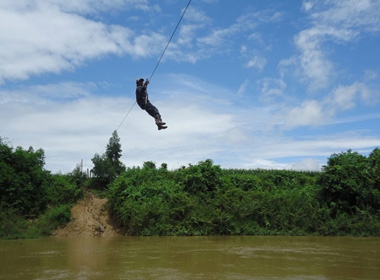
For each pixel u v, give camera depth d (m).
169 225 20.98
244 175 28.09
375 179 24.30
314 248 14.76
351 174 23.75
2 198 21.52
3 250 14.13
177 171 27.39
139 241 17.50
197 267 10.12
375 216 22.45
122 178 24.50
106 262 11.03
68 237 19.89
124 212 21.41
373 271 9.76
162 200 22.80
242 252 13.38
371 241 17.84
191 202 22.23
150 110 11.59
